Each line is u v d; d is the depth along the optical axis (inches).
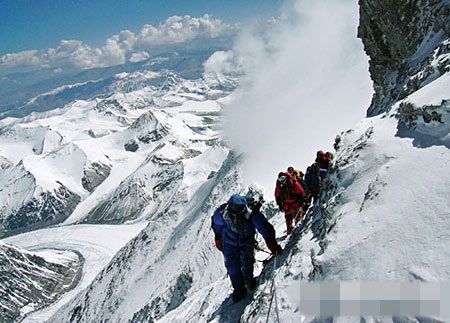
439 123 265.9
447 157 236.2
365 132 356.2
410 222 216.7
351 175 314.7
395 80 647.1
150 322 706.2
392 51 688.4
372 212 248.4
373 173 289.1
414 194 231.0
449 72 302.5
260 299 313.9
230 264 358.9
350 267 227.6
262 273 383.9
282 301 273.3
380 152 301.3
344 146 376.2
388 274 202.8
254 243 352.8
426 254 194.4
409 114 301.0
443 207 207.5
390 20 674.2
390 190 252.1
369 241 229.6
